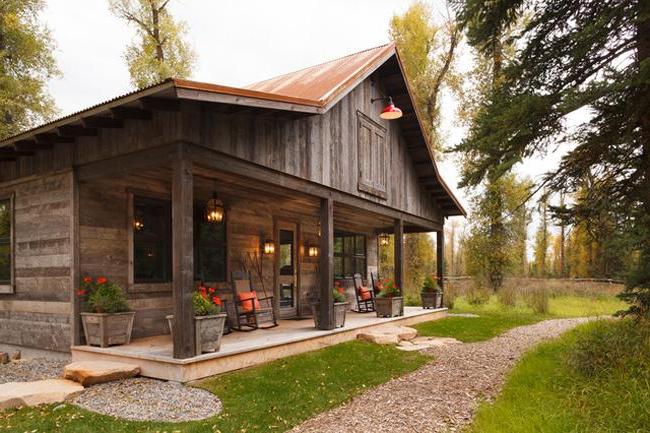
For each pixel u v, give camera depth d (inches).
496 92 218.1
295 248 402.3
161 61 642.8
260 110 231.6
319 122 297.0
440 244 518.3
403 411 171.0
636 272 187.0
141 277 269.4
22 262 273.9
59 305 249.1
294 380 205.8
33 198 268.7
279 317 373.4
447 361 259.9
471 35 221.1
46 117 577.9
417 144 431.8
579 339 231.1
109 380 193.3
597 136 189.2
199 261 305.3
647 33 181.6
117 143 221.5
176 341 194.7
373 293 465.4
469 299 603.2
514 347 305.1
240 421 155.6
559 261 1202.6
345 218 455.2
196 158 203.5
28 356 266.7
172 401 170.6
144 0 637.3
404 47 754.8
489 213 702.5
